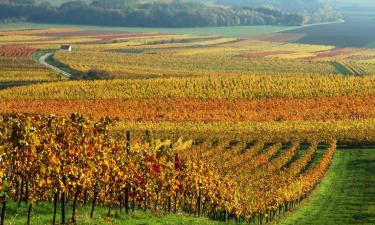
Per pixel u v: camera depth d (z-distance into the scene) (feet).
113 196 312.29
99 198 312.50
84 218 255.91
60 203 286.66
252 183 484.74
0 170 221.25
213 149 650.43
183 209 369.09
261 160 610.24
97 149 267.39
